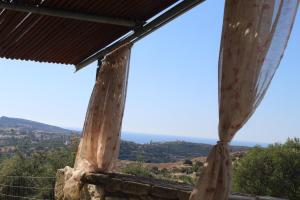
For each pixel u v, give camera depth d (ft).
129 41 14.61
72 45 16.99
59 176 16.79
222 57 9.36
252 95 8.87
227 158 9.00
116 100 15.43
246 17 9.13
